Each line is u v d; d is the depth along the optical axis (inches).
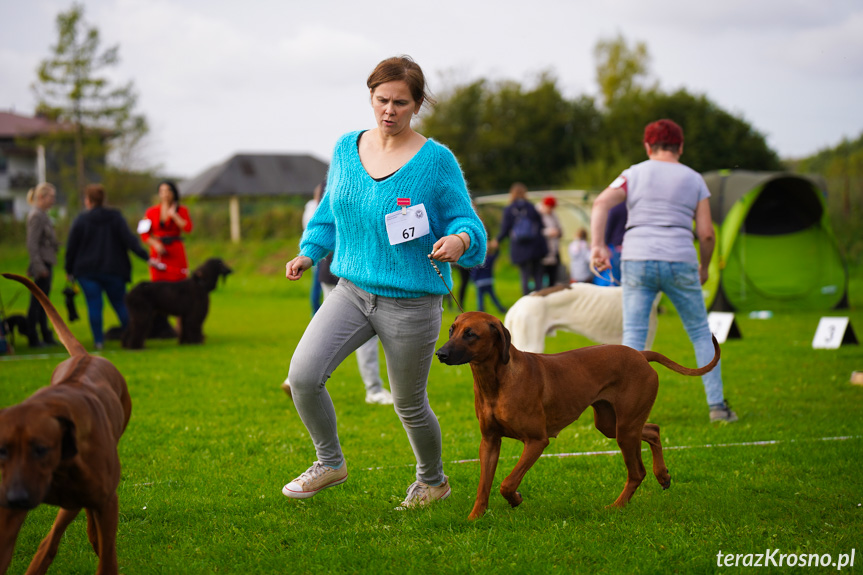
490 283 543.5
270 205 1364.4
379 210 140.7
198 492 168.6
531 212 552.7
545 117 1624.0
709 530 141.9
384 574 124.5
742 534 139.5
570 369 154.3
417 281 143.3
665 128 225.0
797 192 615.5
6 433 96.6
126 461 195.9
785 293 605.3
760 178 590.9
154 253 432.1
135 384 303.4
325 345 144.6
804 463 185.5
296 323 546.6
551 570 124.2
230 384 305.1
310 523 149.3
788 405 256.4
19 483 95.3
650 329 252.1
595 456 197.5
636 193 222.7
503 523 144.7
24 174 1888.5
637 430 159.9
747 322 511.8
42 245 401.1
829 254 613.0
